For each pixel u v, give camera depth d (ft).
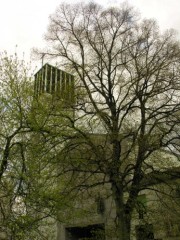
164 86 71.26
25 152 53.98
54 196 52.75
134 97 71.77
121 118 69.77
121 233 64.59
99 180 74.18
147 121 70.85
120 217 65.51
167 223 71.77
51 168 58.80
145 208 69.31
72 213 61.31
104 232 77.25
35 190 50.42
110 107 72.49
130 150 65.77
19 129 52.65
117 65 75.46
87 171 66.33
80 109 68.54
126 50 76.74
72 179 66.95
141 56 75.05
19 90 53.98
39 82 61.93
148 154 67.26
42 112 56.70
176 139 69.92
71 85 67.56
